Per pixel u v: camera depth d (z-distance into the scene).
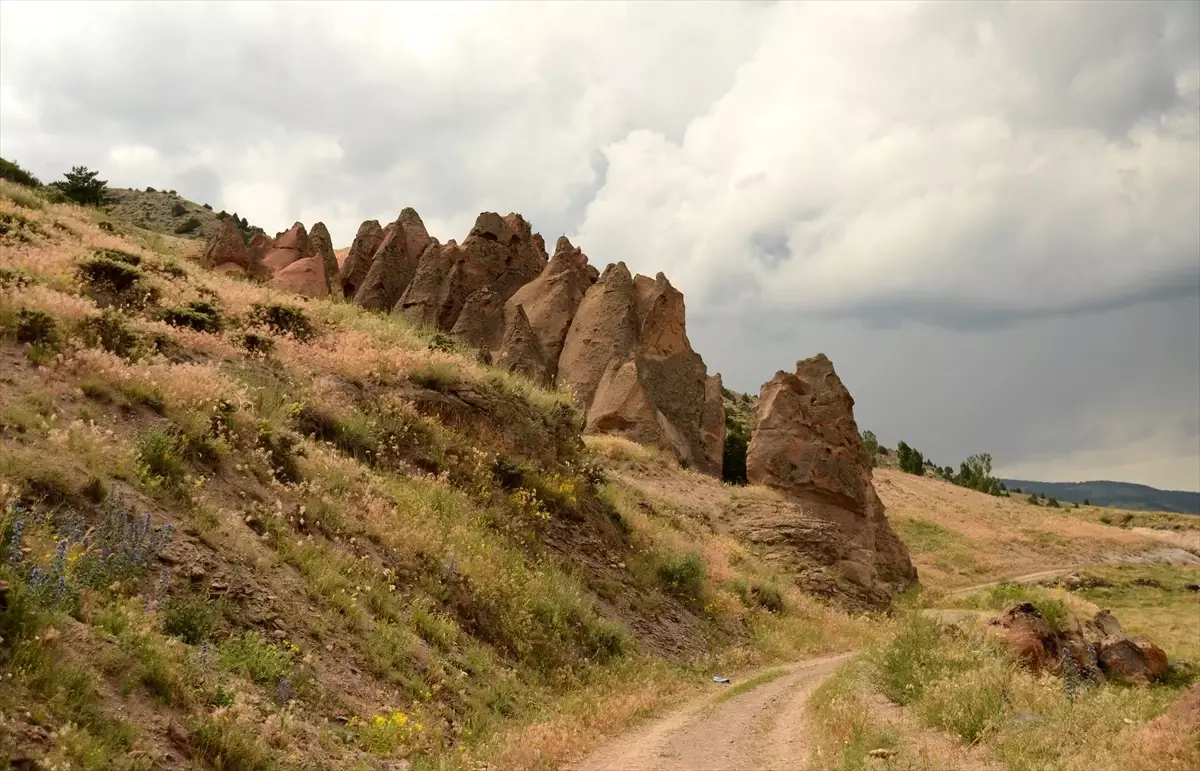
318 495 13.76
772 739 11.30
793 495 45.06
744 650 20.92
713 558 28.23
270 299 24.08
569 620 16.30
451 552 14.91
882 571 47.59
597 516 22.53
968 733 9.77
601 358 56.03
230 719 7.46
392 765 8.73
